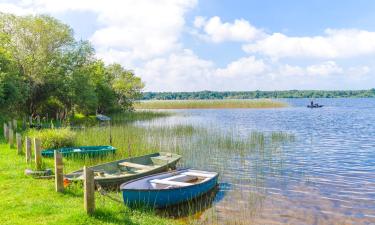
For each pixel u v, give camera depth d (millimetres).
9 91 37188
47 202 11875
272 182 18156
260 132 38375
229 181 18281
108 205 12141
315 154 26578
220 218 12875
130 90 72062
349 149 29094
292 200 15141
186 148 26797
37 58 44969
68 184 13906
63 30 47781
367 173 20359
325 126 48969
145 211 12539
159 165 19312
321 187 17266
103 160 21250
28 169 16125
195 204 14500
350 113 80438
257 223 12422
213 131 38312
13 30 45688
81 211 10812
